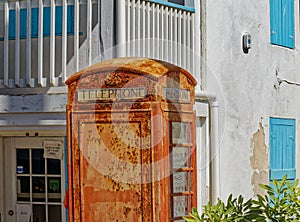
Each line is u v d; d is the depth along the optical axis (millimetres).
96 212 7430
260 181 11875
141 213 7309
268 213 6332
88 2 8453
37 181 9367
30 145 9352
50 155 9219
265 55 12117
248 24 11672
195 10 10195
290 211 6332
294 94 13031
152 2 9148
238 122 11242
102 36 8531
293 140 12938
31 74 9125
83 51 8711
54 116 8477
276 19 12484
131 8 8766
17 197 9477
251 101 11641
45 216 9328
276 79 12422
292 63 12992
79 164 7449
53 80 8453
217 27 10773
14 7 8680
